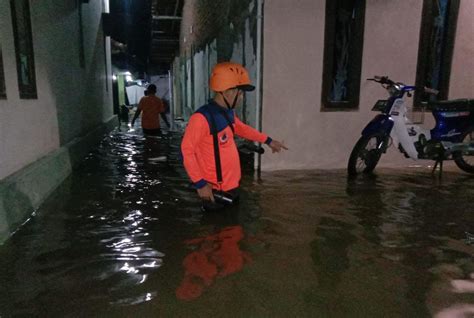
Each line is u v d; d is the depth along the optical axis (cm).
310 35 561
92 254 290
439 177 545
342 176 547
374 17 573
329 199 433
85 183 513
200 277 255
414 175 557
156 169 608
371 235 329
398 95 528
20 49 458
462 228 347
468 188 483
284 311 217
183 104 2023
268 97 566
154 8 1855
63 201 429
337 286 245
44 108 526
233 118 379
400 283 249
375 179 530
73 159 624
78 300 227
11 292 236
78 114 774
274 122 575
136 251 296
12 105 402
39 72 507
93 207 407
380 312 217
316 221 362
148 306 220
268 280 251
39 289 239
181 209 399
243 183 505
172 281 249
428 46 611
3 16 386
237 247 303
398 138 543
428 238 323
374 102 597
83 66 836
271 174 559
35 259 282
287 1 545
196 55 1409
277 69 561
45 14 544
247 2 627
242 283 247
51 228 346
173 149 827
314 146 593
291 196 445
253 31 593
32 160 466
